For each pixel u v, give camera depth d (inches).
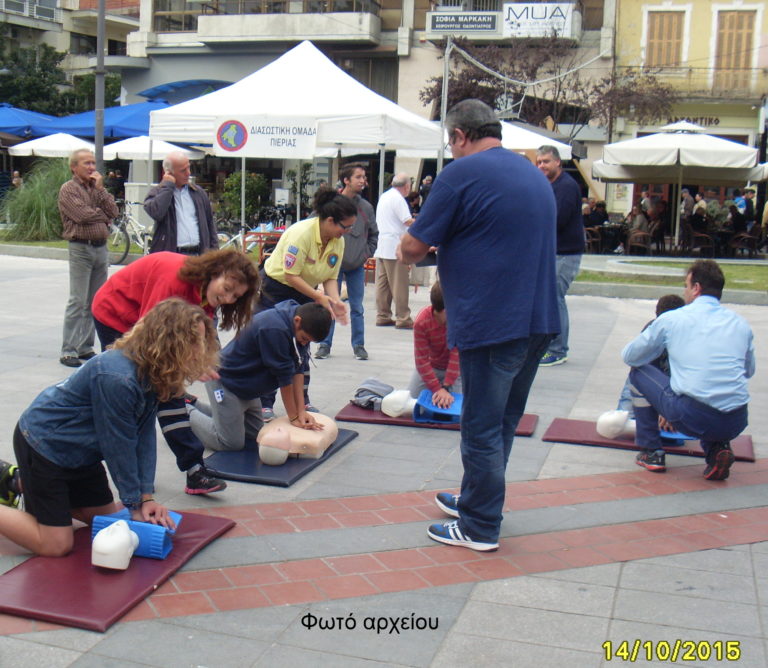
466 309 143.1
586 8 1087.0
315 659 116.0
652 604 133.6
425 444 213.2
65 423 134.9
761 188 973.2
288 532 157.2
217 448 200.8
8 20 1366.9
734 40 1074.7
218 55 1163.3
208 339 135.3
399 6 1120.2
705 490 185.6
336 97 453.1
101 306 182.1
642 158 717.9
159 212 278.7
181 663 113.9
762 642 123.0
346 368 297.6
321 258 243.3
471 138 147.8
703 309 191.2
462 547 152.6
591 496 180.5
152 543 139.3
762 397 272.5
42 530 138.2
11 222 704.4
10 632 119.7
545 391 272.5
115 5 1508.4
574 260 305.3
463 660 116.6
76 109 1320.1
